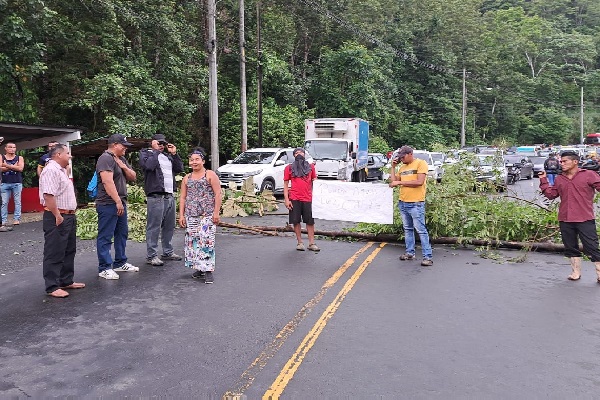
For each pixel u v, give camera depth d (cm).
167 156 805
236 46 2961
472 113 5900
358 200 966
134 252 876
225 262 808
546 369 424
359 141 2238
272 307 582
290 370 418
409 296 627
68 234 631
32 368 421
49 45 1739
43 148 1600
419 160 805
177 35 2109
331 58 3694
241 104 2291
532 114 6806
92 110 1772
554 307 587
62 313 558
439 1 5684
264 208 1410
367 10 4459
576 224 700
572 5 8975
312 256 857
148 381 398
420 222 798
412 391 383
